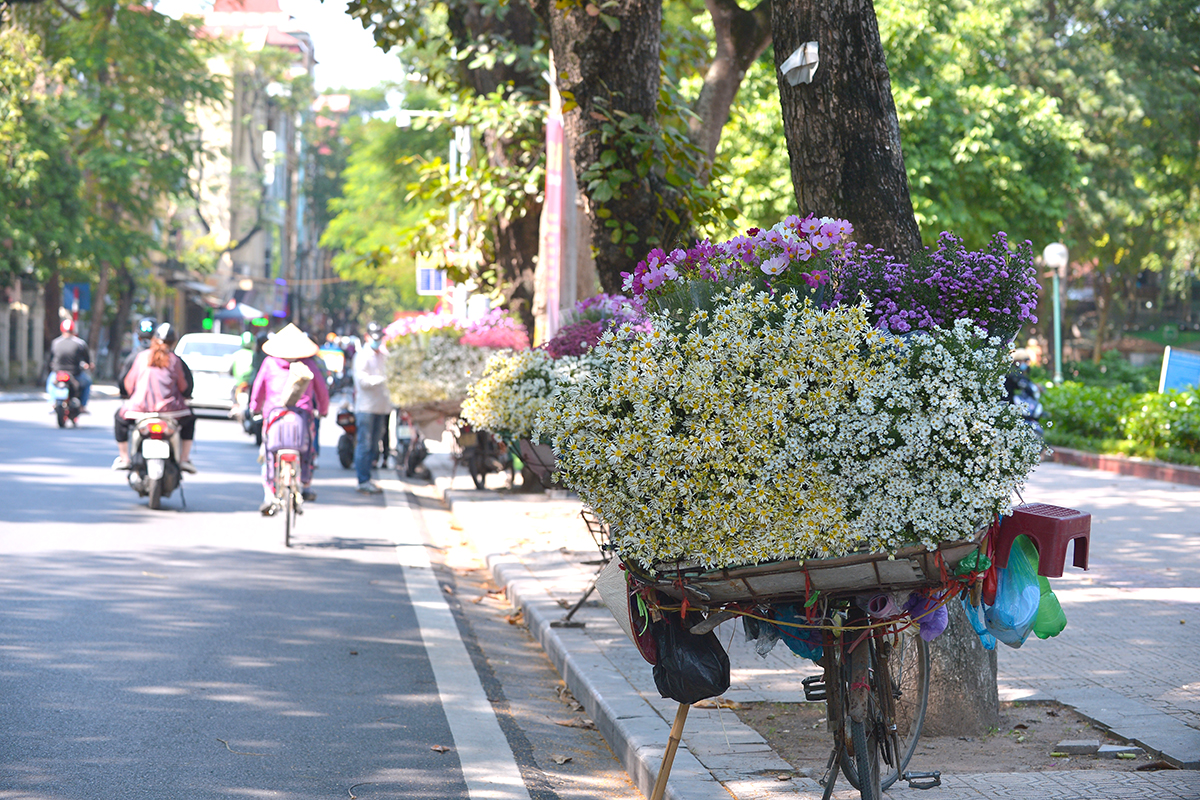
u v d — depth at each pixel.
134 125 42.38
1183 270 50.09
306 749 5.39
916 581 3.91
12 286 43.00
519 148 15.59
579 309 10.07
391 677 6.69
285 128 92.06
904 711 5.29
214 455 19.58
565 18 10.08
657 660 4.17
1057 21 36.78
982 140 28.81
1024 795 4.46
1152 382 38.09
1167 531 12.12
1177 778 4.63
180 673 6.53
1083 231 40.12
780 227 4.44
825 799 4.29
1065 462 21.64
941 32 29.80
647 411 3.83
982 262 4.35
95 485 14.71
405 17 13.94
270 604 8.45
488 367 8.95
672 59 13.77
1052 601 4.35
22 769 4.95
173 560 9.98
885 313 4.27
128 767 5.04
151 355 13.02
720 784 4.62
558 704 6.49
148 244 44.41
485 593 9.64
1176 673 6.25
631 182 10.18
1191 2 36.81
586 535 11.77
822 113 5.43
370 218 43.91
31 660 6.63
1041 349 43.62
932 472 3.75
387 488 16.47
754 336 3.90
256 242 81.12
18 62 37.69
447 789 4.95
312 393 11.91
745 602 4.01
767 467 3.77
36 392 39.41
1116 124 35.97
